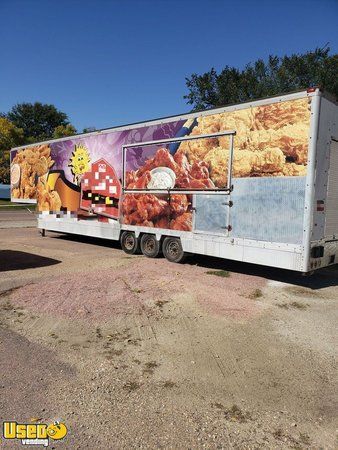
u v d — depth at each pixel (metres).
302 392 3.62
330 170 6.88
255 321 5.41
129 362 4.12
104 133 10.86
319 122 6.47
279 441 2.92
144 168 9.60
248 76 26.25
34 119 75.81
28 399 3.38
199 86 27.98
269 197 7.01
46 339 4.66
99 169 11.09
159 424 3.08
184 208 8.62
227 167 7.67
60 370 3.91
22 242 12.55
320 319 5.57
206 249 8.18
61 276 7.63
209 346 4.57
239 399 3.48
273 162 6.94
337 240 7.27
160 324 5.21
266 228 7.07
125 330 4.98
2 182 50.34
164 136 9.04
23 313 5.52
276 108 6.91
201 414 3.23
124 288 6.82
